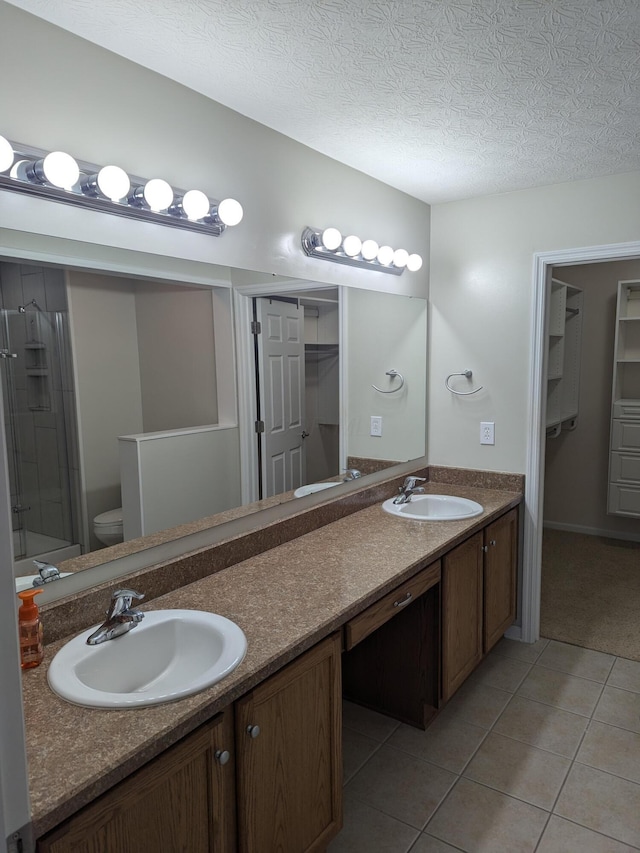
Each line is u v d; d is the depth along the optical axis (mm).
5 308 1449
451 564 2416
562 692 2736
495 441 3215
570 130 2227
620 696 2691
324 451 2627
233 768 1404
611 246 2805
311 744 1632
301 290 2420
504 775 2199
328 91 1895
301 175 2363
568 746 2354
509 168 2664
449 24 1505
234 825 1427
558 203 2912
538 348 3027
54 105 1521
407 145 2379
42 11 1442
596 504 4969
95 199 1608
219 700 1299
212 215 1943
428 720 2479
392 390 3064
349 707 2668
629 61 1700
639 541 4797
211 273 2016
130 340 1759
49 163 1424
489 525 2764
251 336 2195
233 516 2160
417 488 3176
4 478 762
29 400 1505
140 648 1562
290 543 2352
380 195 2850
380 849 1876
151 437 1843
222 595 1829
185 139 1875
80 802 1027
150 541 1855
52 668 1378
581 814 2004
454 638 2504
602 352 4820
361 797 2102
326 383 2607
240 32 1545
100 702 1246
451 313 3281
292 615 1677
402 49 1634
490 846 1881
